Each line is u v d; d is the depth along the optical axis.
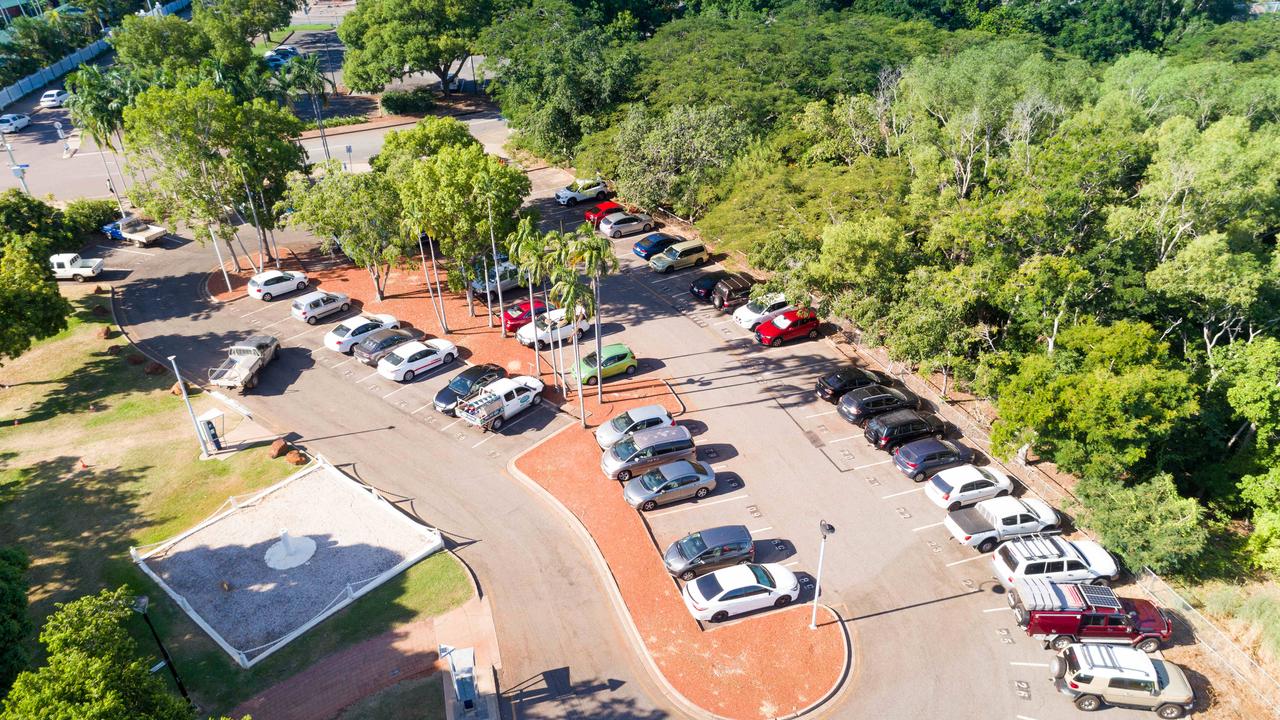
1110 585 35.03
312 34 140.62
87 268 61.94
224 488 40.53
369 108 106.81
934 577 35.31
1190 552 33.44
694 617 32.91
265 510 38.97
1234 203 46.53
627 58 81.00
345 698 29.22
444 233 51.88
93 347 53.81
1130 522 34.22
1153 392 36.78
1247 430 42.06
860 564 35.97
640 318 57.69
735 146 67.38
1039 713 29.38
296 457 42.34
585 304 42.66
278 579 34.78
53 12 119.50
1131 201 53.53
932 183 55.41
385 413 46.88
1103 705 29.47
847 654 31.47
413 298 60.50
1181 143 51.25
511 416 46.12
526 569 35.53
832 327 55.78
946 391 47.50
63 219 66.56
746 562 35.62
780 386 49.16
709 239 62.09
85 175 81.44
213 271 65.00
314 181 69.06
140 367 51.56
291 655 31.05
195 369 51.28
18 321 47.34
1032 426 37.97
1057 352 42.53
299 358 52.66
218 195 59.09
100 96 72.50
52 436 44.75
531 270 44.06
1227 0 139.25
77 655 22.48
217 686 29.64
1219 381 42.00
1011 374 42.62
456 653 28.58
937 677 30.70
